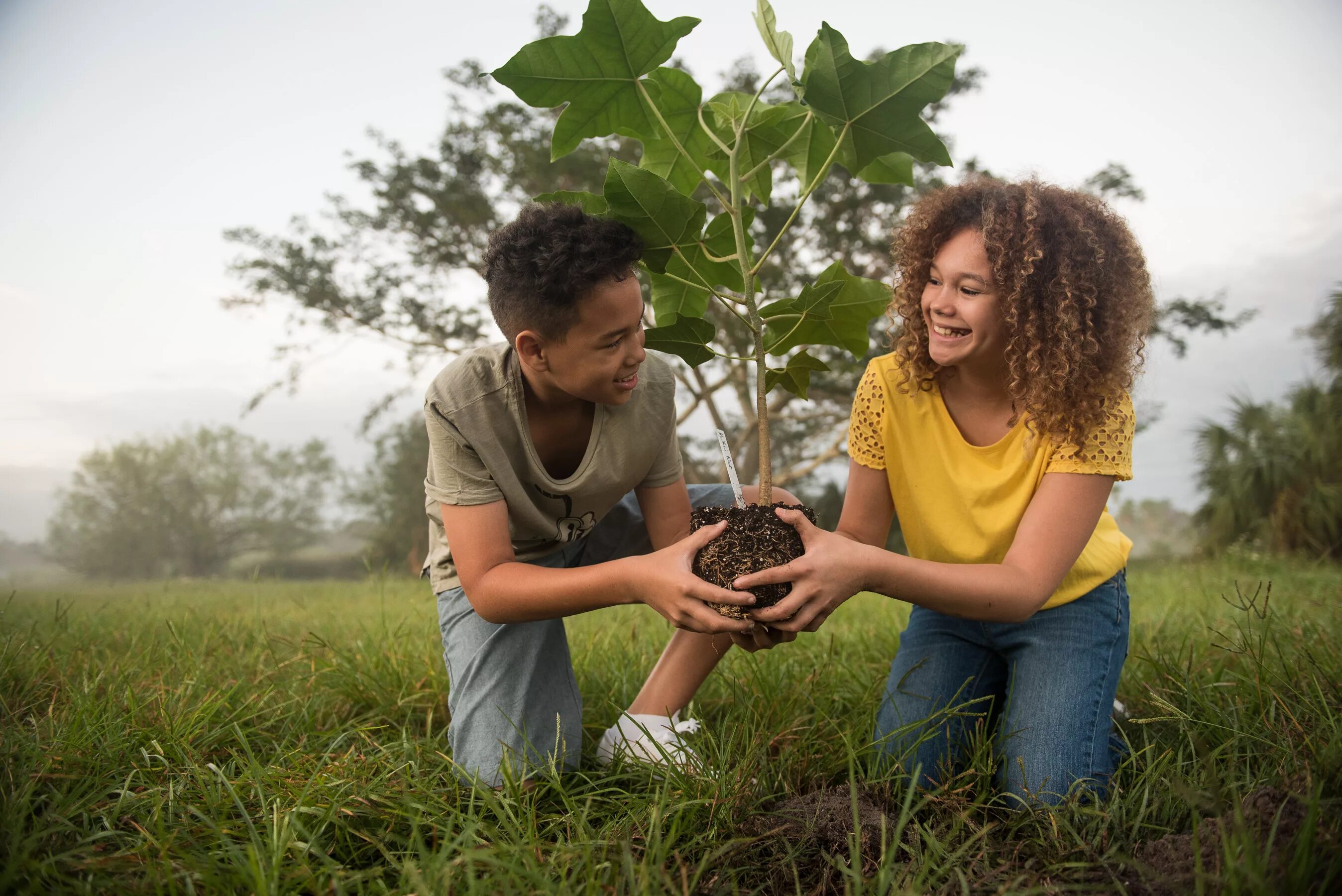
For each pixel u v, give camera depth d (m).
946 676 1.81
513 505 1.74
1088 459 1.54
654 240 1.55
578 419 1.75
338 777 1.50
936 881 1.17
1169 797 1.35
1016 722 1.64
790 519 1.40
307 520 37.50
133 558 35.25
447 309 15.55
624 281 1.43
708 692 2.23
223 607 4.76
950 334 1.60
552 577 1.52
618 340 1.47
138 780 1.56
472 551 1.65
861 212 13.24
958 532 1.75
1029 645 1.71
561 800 1.58
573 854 1.22
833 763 1.63
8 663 2.17
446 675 2.26
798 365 1.74
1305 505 8.50
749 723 1.78
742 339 12.76
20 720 1.94
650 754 1.68
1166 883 1.12
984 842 1.31
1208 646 2.27
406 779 1.47
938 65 1.43
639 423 1.78
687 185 1.86
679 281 1.80
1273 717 1.61
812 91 1.48
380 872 1.18
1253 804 1.22
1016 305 1.52
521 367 1.68
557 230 1.42
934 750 1.70
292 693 2.14
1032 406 1.54
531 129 14.37
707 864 1.18
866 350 1.82
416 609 3.68
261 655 2.60
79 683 2.10
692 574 1.35
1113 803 1.34
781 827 1.31
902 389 1.80
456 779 1.61
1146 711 1.92
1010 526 1.67
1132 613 3.47
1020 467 1.66
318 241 15.14
